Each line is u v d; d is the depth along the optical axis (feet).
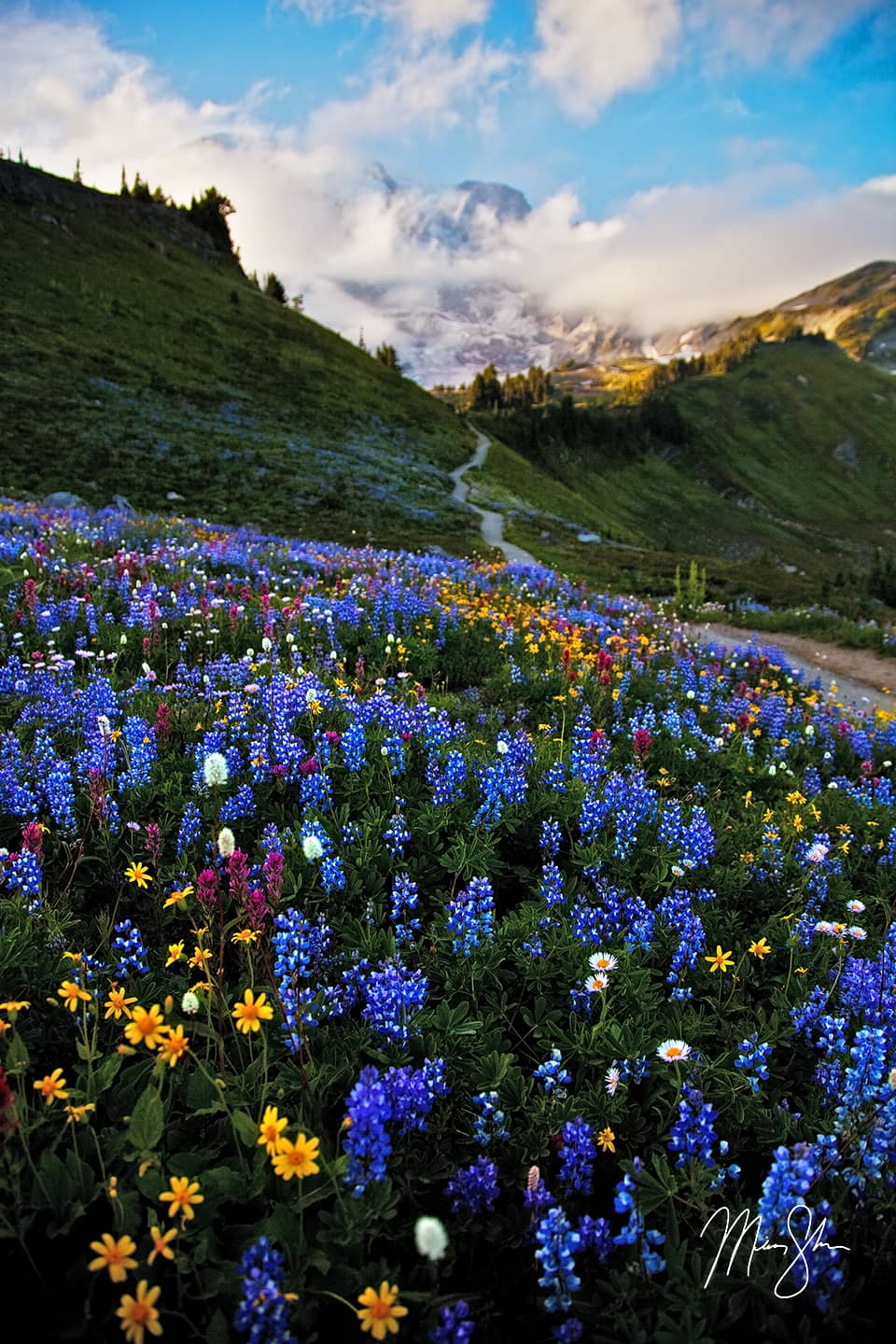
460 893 13.65
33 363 190.39
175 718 21.81
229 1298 7.23
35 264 259.39
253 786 18.21
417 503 186.70
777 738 31.86
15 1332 6.96
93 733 19.22
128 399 193.67
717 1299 7.73
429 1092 9.65
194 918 13.37
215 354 263.90
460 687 33.53
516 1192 9.50
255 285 411.95
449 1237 8.66
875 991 11.73
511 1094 10.46
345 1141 7.63
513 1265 8.68
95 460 150.30
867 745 32.83
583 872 16.20
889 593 135.03
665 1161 9.13
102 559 47.57
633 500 538.88
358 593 44.16
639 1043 10.96
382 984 11.22
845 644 74.59
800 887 16.78
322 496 168.76
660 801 19.51
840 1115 9.40
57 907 13.50
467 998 12.47
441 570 64.39
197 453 171.83
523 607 50.83
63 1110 8.46
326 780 17.31
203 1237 7.57
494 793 17.47
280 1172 7.18
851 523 595.06
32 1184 7.82
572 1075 11.26
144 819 16.98
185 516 135.74
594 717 28.50
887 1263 8.33
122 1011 9.58
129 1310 6.32
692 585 93.35
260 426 213.05
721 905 16.25
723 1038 11.85
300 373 280.92
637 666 37.45
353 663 32.83
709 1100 10.53
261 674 27.17
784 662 50.62
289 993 10.44
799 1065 11.72
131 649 30.40
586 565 149.18
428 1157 9.60
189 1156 8.38
